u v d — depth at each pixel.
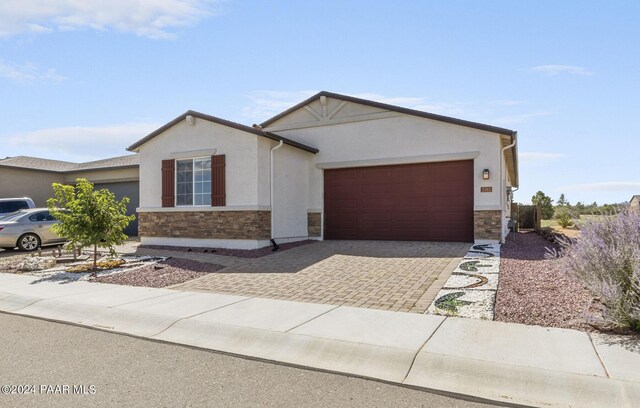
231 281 8.77
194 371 4.39
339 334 5.23
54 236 15.29
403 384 4.02
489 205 12.95
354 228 14.95
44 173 21.36
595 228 6.51
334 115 15.17
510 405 3.58
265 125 16.27
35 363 4.61
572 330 5.20
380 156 14.41
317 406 3.57
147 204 14.90
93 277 9.49
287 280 8.69
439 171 13.81
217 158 13.41
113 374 4.29
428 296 7.04
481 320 5.68
